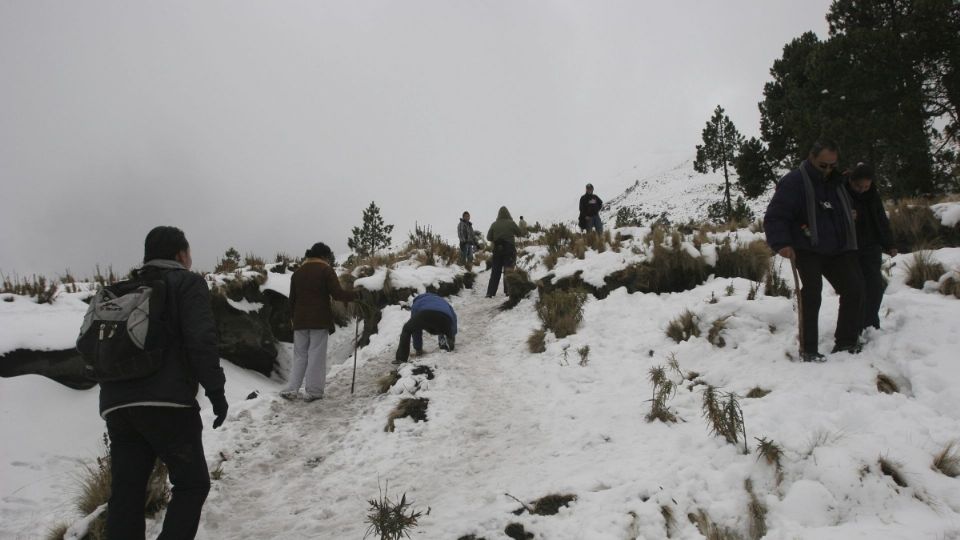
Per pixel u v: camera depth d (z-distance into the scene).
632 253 7.68
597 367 5.21
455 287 10.33
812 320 3.98
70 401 4.84
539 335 6.18
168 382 2.57
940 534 2.31
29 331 5.01
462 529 2.94
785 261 6.90
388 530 2.86
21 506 3.63
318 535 3.16
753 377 4.06
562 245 10.18
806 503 2.67
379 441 4.34
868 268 4.13
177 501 2.60
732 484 2.93
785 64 21.94
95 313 2.55
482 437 4.25
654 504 2.85
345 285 9.16
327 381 6.08
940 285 4.63
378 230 33.66
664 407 3.90
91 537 3.07
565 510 2.96
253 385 6.75
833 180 3.95
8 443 4.15
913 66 14.52
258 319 7.81
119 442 2.62
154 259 2.85
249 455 4.29
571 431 4.08
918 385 3.39
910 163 14.38
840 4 17.23
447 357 6.17
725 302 5.15
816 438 3.07
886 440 2.95
